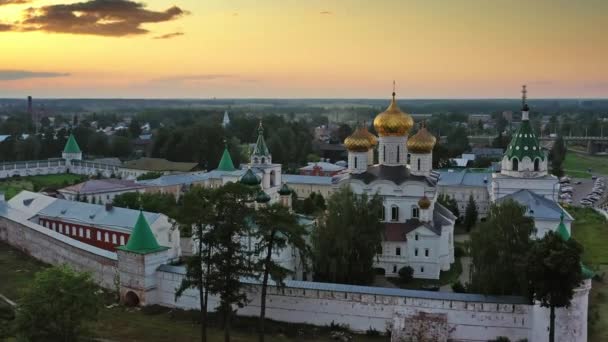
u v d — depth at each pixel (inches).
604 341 3122.5
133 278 3649.1
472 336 3065.9
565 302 2723.9
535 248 2758.4
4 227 5191.9
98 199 6407.5
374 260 4355.3
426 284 4153.5
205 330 3006.9
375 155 7564.0
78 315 2746.1
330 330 3250.5
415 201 4525.1
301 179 7490.2
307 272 3964.1
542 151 5502.0
